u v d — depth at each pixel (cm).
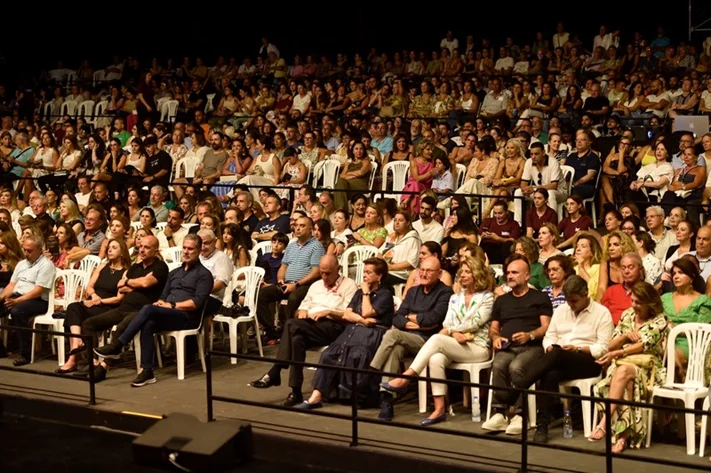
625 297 738
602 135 1323
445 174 1151
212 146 1348
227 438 648
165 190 1195
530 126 1329
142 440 654
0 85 2048
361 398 744
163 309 821
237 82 1891
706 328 663
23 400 785
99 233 1048
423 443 662
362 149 1221
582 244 809
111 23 2159
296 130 1342
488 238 971
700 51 1666
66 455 684
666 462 553
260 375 840
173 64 2097
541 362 660
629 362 657
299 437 676
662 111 1370
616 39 1634
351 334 757
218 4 2127
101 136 1599
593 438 661
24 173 1483
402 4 2027
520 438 666
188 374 849
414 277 813
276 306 958
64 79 2072
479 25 1977
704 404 640
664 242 902
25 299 900
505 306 716
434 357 704
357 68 1803
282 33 2109
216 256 891
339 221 1023
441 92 1511
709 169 1037
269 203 1058
